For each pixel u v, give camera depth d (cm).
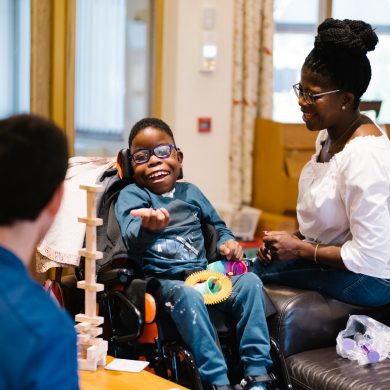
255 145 505
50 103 441
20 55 429
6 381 114
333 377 234
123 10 466
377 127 264
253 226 469
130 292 232
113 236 245
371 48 257
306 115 264
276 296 260
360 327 259
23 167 125
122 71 471
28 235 128
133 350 244
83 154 461
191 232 261
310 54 260
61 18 434
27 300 119
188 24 468
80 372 218
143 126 262
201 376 226
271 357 243
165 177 261
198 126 481
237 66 488
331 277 263
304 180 272
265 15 495
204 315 229
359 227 247
